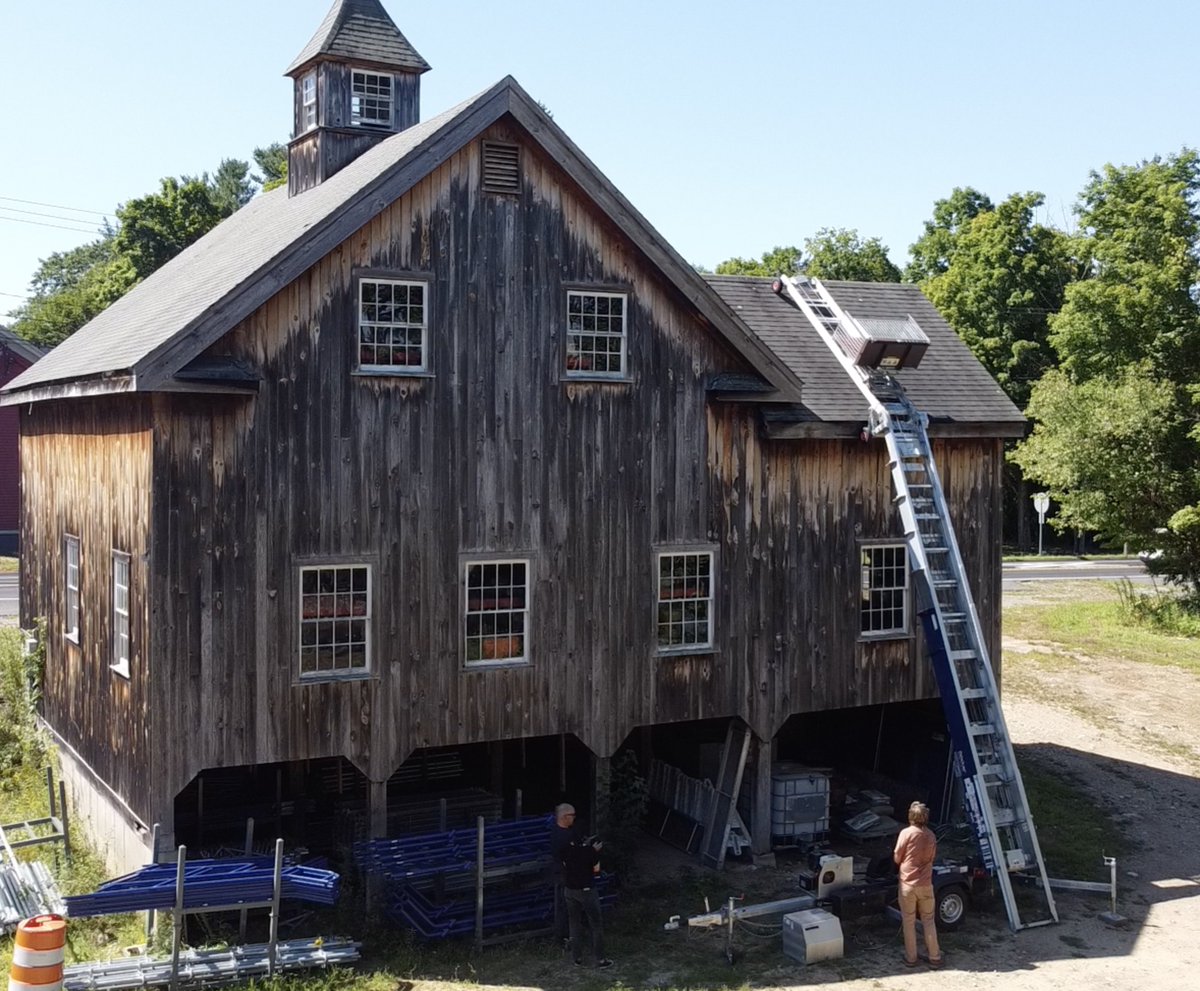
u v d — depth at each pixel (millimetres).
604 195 16391
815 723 23438
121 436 15922
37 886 15742
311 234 14570
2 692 23734
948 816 20094
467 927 15016
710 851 18203
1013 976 14164
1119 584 44281
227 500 14719
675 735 21734
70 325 74875
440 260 15773
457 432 15953
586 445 16797
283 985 13312
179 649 14516
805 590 18547
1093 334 39375
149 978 12984
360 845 15266
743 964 14492
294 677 15086
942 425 19234
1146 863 18469
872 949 14961
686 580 17656
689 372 17484
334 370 15211
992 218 61062
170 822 14477
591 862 14406
